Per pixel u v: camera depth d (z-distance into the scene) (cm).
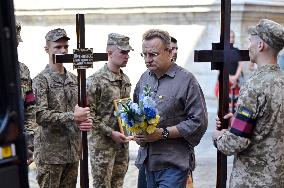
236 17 1174
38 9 1439
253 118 410
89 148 596
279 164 415
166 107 479
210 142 1005
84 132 543
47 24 1448
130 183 789
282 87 413
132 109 466
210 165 869
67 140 574
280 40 414
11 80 289
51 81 566
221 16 458
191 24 1242
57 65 571
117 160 609
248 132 412
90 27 1370
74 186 601
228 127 457
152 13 1280
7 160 293
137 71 1311
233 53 459
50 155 569
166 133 473
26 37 1475
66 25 1413
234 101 956
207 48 1225
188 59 1252
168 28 1271
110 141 591
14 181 294
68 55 536
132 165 880
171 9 1252
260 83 410
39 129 570
